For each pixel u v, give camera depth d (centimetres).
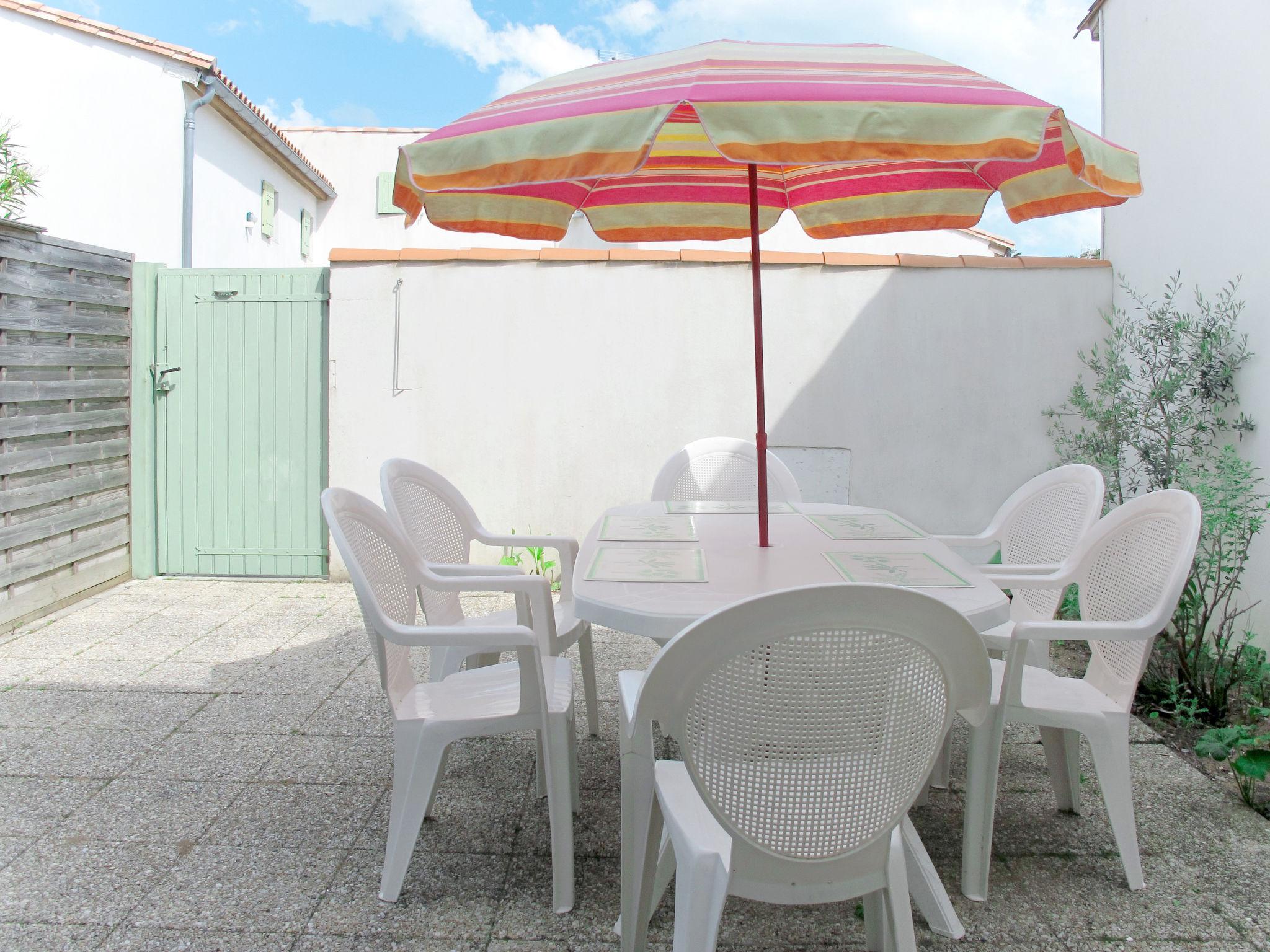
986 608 196
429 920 216
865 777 155
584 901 225
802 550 259
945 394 541
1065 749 271
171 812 268
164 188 830
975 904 225
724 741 151
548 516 546
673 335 539
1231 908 223
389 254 532
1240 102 402
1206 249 432
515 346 538
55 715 341
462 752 315
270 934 209
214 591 528
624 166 187
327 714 345
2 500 431
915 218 345
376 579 240
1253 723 343
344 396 538
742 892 158
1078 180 282
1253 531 357
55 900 221
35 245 448
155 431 554
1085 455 502
